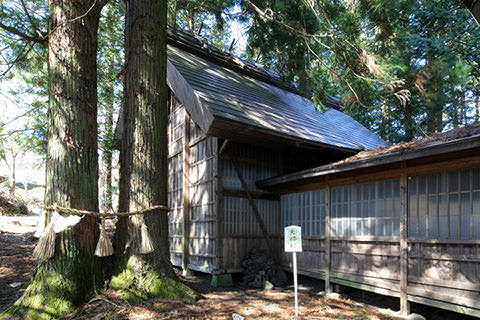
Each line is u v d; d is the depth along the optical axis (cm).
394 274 483
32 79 875
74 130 448
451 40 998
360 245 543
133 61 523
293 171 833
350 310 478
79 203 442
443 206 429
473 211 396
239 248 708
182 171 856
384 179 515
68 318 386
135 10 530
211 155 737
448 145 367
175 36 888
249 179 754
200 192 771
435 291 425
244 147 757
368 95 704
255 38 761
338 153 819
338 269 581
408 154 415
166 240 511
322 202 637
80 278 430
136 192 491
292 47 713
